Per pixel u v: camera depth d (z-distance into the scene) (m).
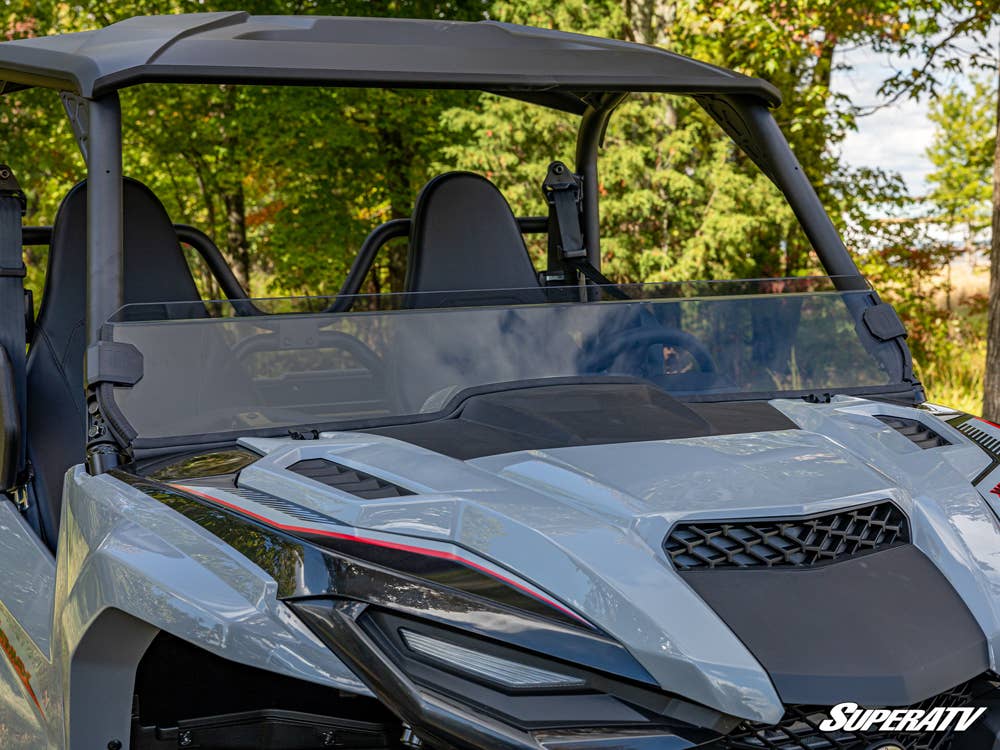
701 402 2.44
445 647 1.61
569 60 2.69
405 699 1.57
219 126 14.59
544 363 2.42
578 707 1.56
